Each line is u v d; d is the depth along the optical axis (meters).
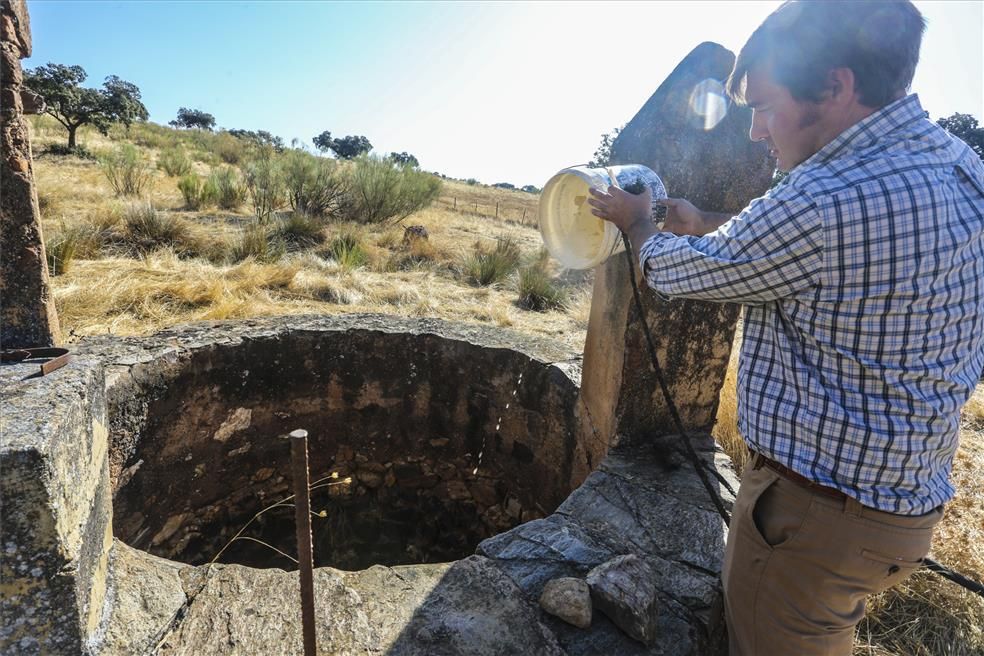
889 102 1.02
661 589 1.66
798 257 0.98
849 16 0.98
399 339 3.33
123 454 2.52
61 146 16.36
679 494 2.05
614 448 2.30
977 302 1.00
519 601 1.60
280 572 1.68
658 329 2.17
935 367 0.99
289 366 3.19
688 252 1.12
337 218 10.55
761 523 1.19
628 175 1.59
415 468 3.62
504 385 3.20
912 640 1.85
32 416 1.23
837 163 1.00
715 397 2.41
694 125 2.00
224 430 3.07
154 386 2.64
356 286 6.48
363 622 1.51
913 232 0.93
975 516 2.54
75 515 1.27
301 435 1.08
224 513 3.23
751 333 1.18
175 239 7.32
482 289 7.24
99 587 1.42
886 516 1.04
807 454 1.08
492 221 16.14
